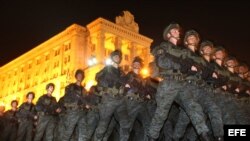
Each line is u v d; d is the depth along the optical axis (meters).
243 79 10.29
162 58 8.73
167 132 10.34
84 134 11.31
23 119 14.30
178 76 8.70
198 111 8.40
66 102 11.77
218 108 8.61
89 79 71.00
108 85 10.46
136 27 80.19
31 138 14.18
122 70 10.97
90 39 77.50
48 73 85.75
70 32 79.81
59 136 12.15
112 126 11.01
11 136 15.57
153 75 9.44
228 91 9.52
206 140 8.16
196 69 8.77
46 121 13.08
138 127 11.38
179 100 8.74
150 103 10.77
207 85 8.88
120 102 10.39
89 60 76.25
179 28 9.25
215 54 10.07
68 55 80.38
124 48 78.25
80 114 11.58
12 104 15.98
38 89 88.19
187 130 10.05
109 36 76.44
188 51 8.91
